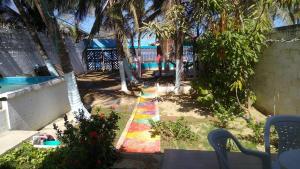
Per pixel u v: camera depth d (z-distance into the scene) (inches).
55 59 818.2
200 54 432.8
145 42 1086.4
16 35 640.4
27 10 643.5
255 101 463.8
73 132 227.9
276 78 394.3
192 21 442.0
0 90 462.0
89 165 200.8
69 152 211.5
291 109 358.6
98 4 565.6
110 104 494.0
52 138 295.6
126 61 697.6
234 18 367.2
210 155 200.1
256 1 336.5
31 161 236.2
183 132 325.1
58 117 415.8
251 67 403.2
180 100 512.7
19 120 323.0
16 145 264.5
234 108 400.5
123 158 228.2
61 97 428.5
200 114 426.6
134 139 321.1
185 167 182.7
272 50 402.6
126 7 566.6
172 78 784.3
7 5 643.5
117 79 808.9
